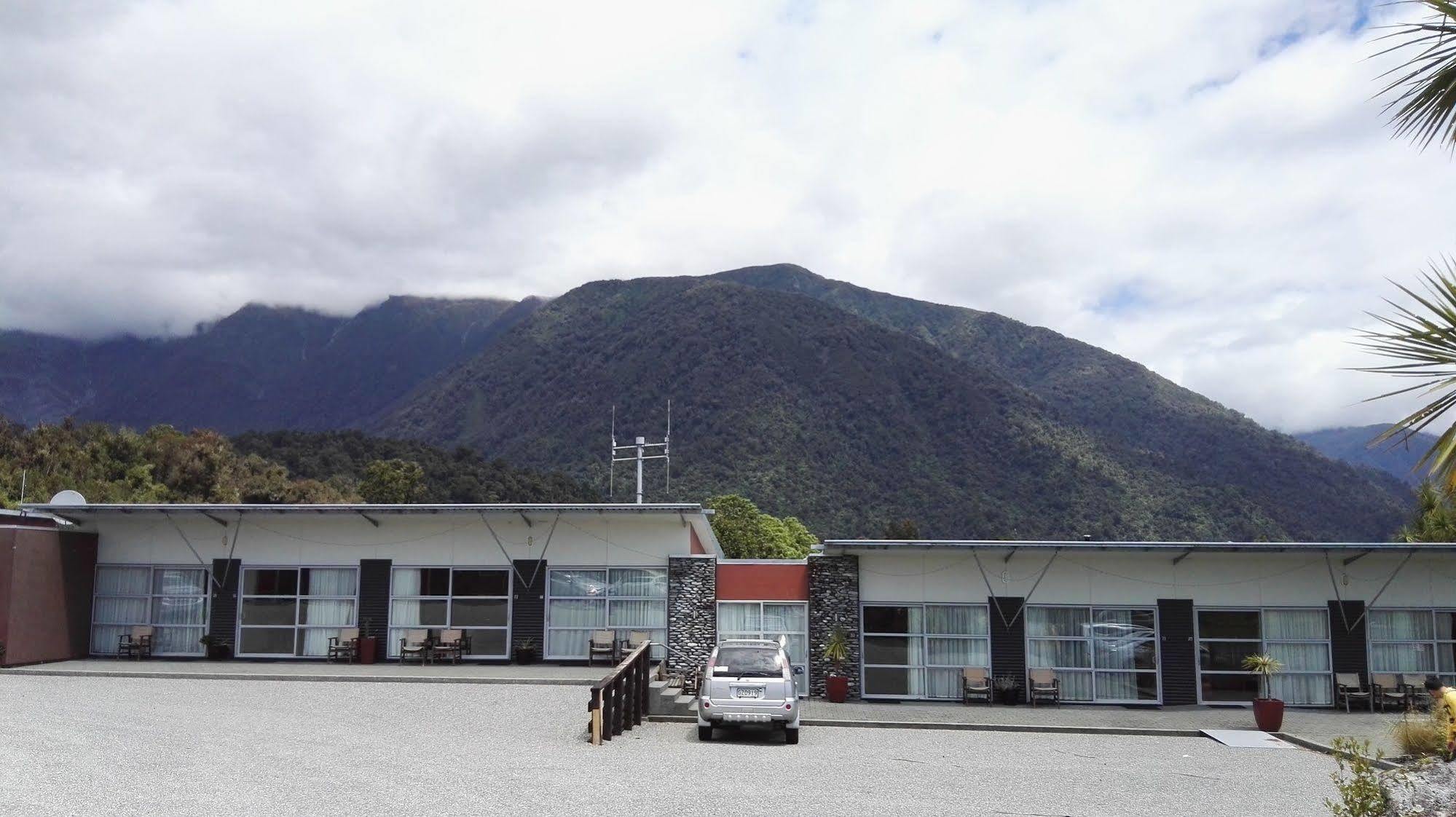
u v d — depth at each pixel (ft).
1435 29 19.98
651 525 82.84
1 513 77.61
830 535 334.44
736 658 56.13
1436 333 19.67
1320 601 77.61
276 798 33.40
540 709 59.06
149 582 84.53
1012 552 78.02
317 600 83.66
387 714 55.31
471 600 82.94
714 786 39.45
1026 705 77.10
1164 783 45.14
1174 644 77.82
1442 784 29.30
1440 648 76.64
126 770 37.01
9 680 66.85
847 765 47.50
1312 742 57.98
